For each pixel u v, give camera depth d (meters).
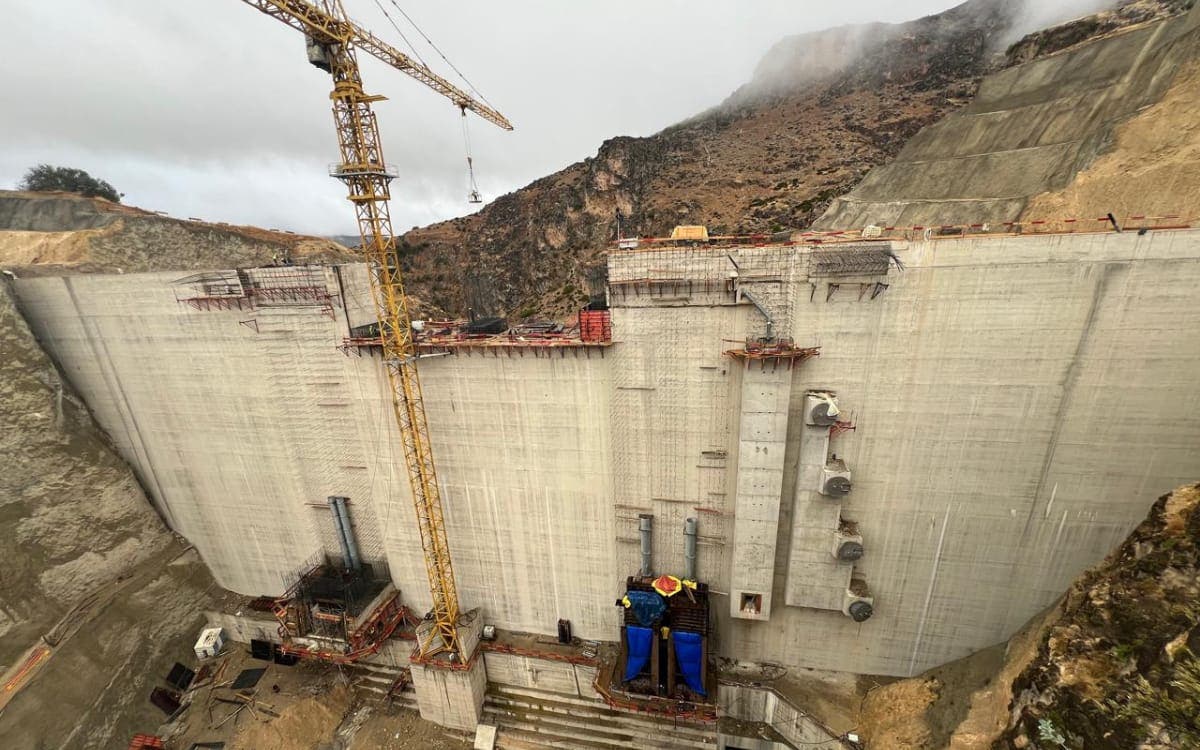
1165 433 27.14
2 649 38.78
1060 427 28.56
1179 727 18.52
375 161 35.06
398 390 38.34
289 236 87.69
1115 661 21.66
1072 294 26.52
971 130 54.00
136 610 45.47
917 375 29.62
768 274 29.75
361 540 44.88
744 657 38.09
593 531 38.41
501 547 40.81
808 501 32.03
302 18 29.98
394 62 40.62
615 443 35.69
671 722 36.50
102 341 44.94
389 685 43.91
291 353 40.41
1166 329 25.83
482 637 42.00
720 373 32.28
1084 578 26.33
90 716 39.62
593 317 33.47
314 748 40.34
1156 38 42.00
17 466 42.34
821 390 31.14
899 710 32.66
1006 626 32.62
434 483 40.06
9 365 43.06
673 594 34.97
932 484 31.30
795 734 34.97
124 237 68.75
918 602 33.78
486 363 36.28
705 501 35.34
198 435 45.84
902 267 28.06
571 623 41.34
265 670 46.12
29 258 63.69
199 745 40.44
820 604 34.06
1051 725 22.05
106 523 46.44
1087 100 44.56
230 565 50.50
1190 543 22.39
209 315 41.25
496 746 38.28
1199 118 33.47
